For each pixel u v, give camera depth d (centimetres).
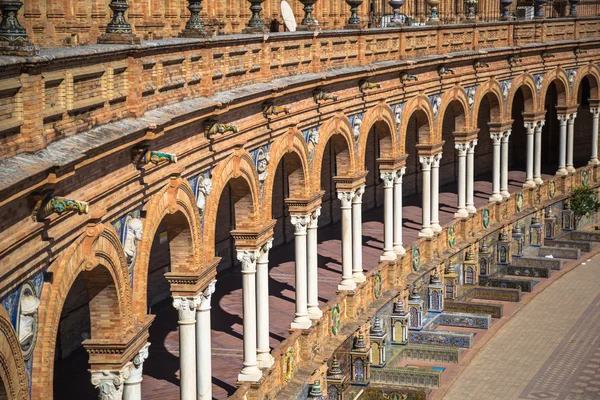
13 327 1517
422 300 4044
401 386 3412
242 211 2769
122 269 1956
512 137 6538
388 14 4719
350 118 3544
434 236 4300
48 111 1647
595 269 5016
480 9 5744
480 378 3606
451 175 6097
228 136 2562
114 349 1952
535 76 5319
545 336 4041
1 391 1495
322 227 4866
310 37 3175
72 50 1738
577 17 5691
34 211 1563
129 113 1983
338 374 3234
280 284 3812
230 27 3450
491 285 4647
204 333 2461
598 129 6075
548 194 5522
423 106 4175
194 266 2364
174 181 2209
